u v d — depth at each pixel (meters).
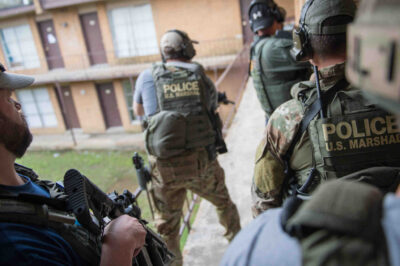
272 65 2.06
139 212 1.17
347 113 0.94
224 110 7.49
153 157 1.95
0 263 0.59
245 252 0.45
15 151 0.76
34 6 13.38
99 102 14.23
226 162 3.62
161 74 1.92
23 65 15.05
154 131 1.86
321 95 0.98
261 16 2.25
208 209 2.96
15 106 0.77
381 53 0.28
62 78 13.52
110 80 13.84
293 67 2.01
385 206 0.39
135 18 13.36
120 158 6.32
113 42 13.89
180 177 1.92
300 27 1.06
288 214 0.46
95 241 0.84
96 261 0.81
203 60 12.65
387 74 0.28
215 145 2.10
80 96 14.30
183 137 1.86
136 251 0.92
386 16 0.29
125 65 13.96
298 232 0.40
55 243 0.70
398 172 0.79
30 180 0.86
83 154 8.70
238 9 12.32
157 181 1.98
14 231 0.64
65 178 0.86
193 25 12.93
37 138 14.30
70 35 14.12
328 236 0.38
